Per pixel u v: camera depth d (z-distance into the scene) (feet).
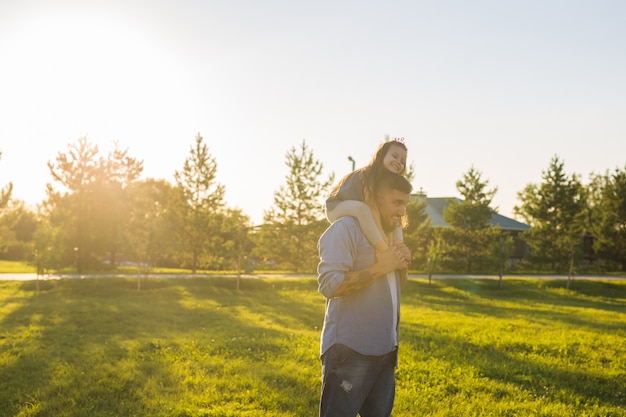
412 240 113.70
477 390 20.79
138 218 107.55
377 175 9.60
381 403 9.66
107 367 22.45
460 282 105.91
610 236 152.87
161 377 21.02
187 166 109.50
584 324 49.39
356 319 9.12
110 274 98.58
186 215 109.70
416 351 28.17
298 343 29.91
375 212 9.62
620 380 23.54
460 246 140.26
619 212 152.46
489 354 29.07
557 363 26.78
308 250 116.37
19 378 20.88
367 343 9.07
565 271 147.23
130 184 108.68
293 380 20.79
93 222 103.35
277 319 48.34
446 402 18.70
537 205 142.41
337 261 8.93
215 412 16.43
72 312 47.75
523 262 152.15
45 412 16.57
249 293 80.07
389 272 9.41
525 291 100.83
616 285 108.37
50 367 22.65
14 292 71.92
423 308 63.82
